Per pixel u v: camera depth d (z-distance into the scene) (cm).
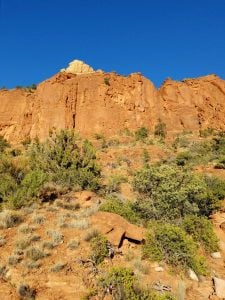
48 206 1435
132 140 6256
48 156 2167
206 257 1276
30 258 1003
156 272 1050
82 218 1283
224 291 1005
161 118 8244
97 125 7825
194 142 5769
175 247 1136
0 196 1548
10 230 1190
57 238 1115
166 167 1894
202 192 1772
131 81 8662
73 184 1895
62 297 867
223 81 9456
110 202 1464
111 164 3728
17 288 859
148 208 1537
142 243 1191
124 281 881
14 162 1922
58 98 8325
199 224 1396
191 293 984
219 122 8512
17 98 8856
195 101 8725
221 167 3444
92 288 898
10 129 8419
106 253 1055
